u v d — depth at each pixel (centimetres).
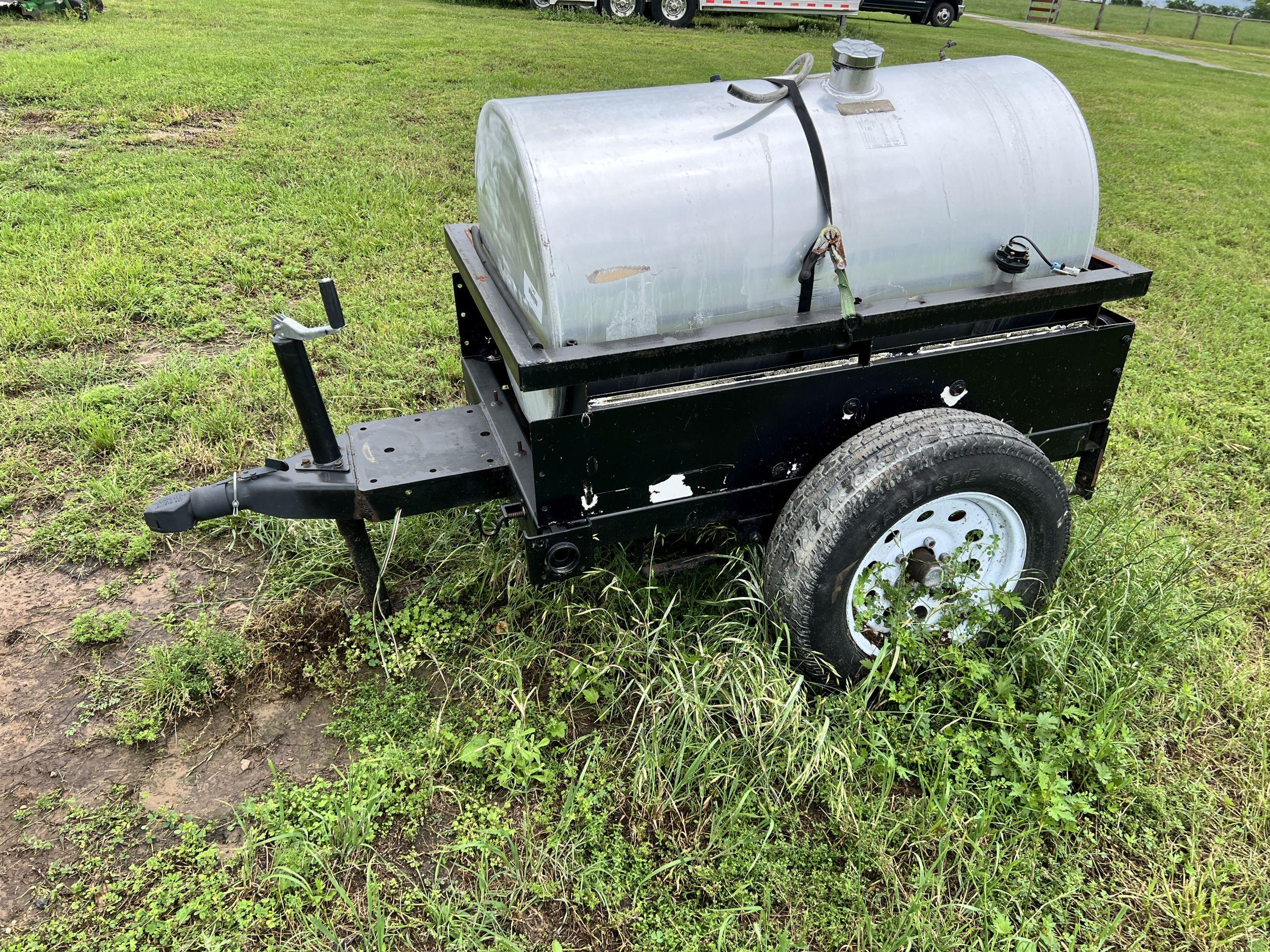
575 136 233
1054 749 264
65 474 378
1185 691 280
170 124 837
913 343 275
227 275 554
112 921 222
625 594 298
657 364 233
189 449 385
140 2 1451
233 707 283
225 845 242
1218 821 257
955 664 279
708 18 1939
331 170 736
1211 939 227
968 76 273
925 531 277
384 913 226
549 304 225
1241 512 391
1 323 471
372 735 269
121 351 473
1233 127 1215
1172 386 486
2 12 1213
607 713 273
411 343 479
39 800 251
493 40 1330
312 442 262
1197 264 672
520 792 256
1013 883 237
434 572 326
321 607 315
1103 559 333
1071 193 270
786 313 251
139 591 326
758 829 248
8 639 304
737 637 281
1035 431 297
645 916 228
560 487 242
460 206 679
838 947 223
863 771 265
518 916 228
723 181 236
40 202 631
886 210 250
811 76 267
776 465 268
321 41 1215
